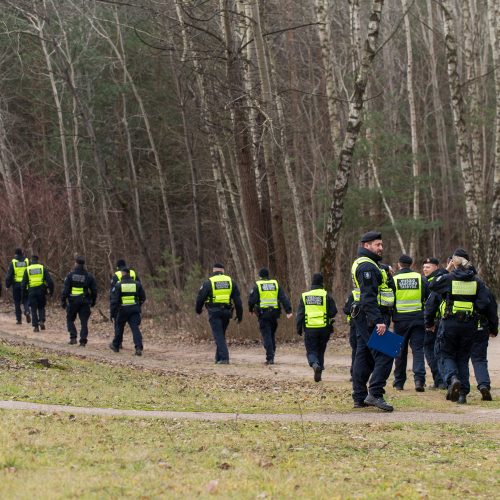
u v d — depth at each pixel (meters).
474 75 63.19
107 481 12.33
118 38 71.62
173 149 82.56
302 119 73.69
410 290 26.47
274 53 62.28
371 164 62.75
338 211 43.66
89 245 72.62
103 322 54.00
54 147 78.00
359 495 12.16
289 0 69.00
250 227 47.41
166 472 13.10
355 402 21.67
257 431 17.28
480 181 62.75
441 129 87.06
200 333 44.75
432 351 26.72
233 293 36.34
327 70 58.00
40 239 67.06
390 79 82.12
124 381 26.69
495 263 52.78
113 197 82.38
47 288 48.47
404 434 17.33
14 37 71.50
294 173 75.31
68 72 71.00
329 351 39.53
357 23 58.59
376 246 20.75
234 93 46.41
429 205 92.75
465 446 16.14
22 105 86.62
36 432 15.80
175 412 20.19
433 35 83.88
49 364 28.14
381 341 20.58
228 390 26.19
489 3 55.69
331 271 43.97
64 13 69.25
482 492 12.66
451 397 22.33
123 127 81.38
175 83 70.12
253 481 12.71
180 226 88.88
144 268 68.00
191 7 46.78
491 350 37.00
